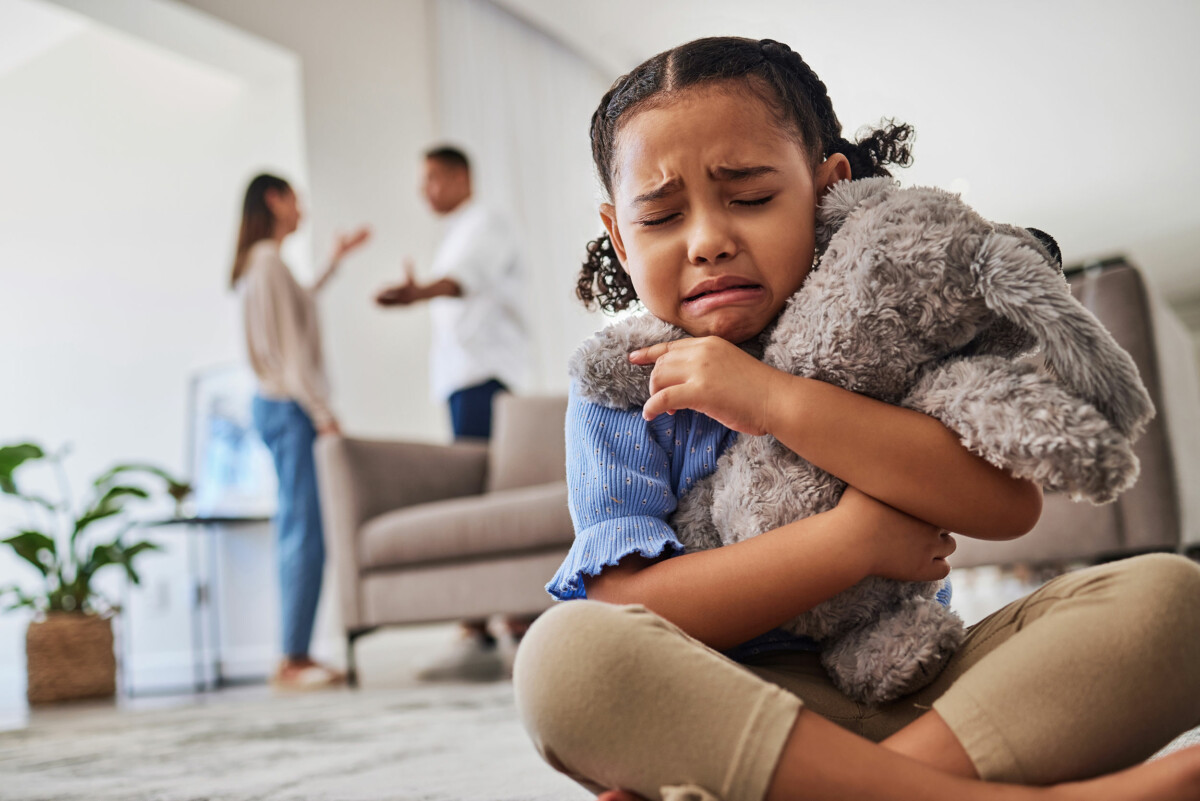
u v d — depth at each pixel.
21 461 3.39
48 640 3.24
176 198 4.68
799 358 0.65
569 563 0.69
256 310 3.05
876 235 0.63
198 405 4.46
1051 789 0.50
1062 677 0.52
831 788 0.50
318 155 4.37
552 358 5.28
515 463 3.06
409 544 2.71
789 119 0.69
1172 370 2.13
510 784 1.00
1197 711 0.53
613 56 5.75
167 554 3.93
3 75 5.26
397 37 4.88
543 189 5.43
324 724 1.80
